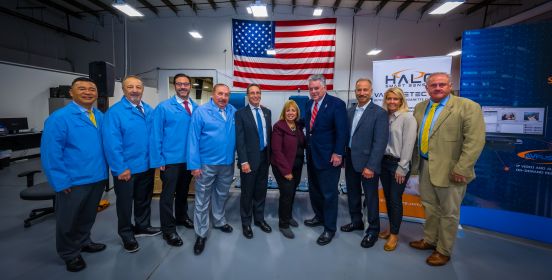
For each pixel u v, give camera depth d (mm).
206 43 8773
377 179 2246
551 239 2342
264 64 8250
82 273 1918
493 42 2432
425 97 2744
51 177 1741
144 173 2314
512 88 2402
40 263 2045
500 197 2520
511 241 2402
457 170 1881
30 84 6121
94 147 1931
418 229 2645
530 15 6395
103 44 8961
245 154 2344
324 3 8086
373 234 2305
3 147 5578
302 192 3766
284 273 1931
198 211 2244
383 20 8461
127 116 2104
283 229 2510
